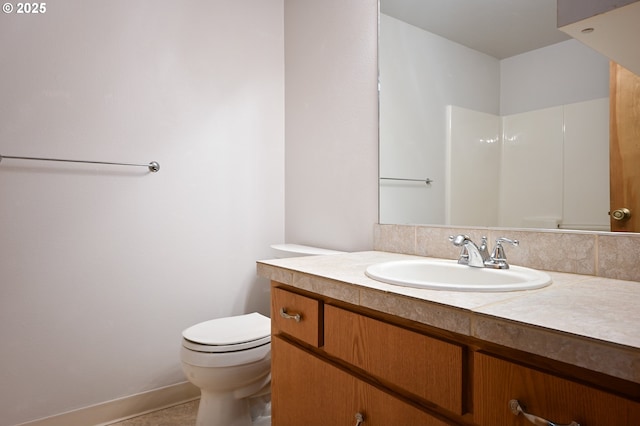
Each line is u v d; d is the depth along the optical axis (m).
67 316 1.68
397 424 0.86
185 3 1.98
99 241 1.75
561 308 0.72
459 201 1.39
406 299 0.83
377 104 1.71
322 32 2.01
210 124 2.05
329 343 1.05
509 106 1.26
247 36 2.18
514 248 1.23
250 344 1.51
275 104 2.28
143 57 1.86
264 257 2.23
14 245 1.57
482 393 0.71
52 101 1.64
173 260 1.94
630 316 0.67
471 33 1.37
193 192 2.00
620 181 1.01
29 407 1.60
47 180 1.64
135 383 1.84
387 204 1.66
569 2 1.11
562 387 0.60
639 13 0.97
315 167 2.06
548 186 1.16
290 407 1.20
